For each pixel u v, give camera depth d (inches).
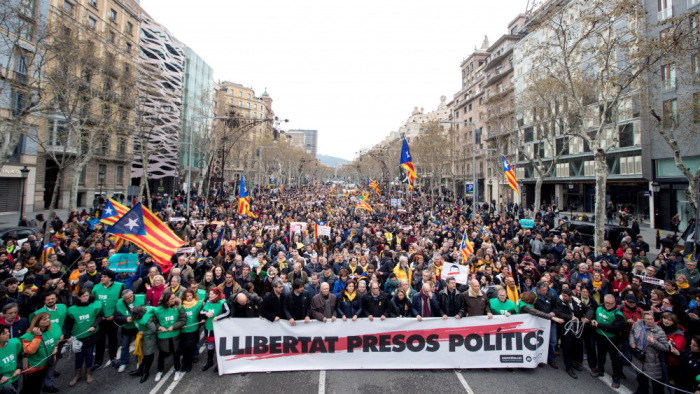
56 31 601.9
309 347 265.9
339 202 1676.9
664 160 987.3
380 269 402.3
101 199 1006.4
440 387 242.2
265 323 266.2
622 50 579.5
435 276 336.5
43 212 1141.1
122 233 338.0
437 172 1964.8
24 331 236.1
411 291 326.3
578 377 259.4
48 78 613.9
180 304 257.6
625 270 367.6
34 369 217.0
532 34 1486.2
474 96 2263.8
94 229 560.4
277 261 382.9
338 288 317.4
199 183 2201.0
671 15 880.9
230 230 593.6
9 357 205.9
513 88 1678.2
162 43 1768.0
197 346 282.7
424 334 267.3
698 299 259.1
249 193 1723.7
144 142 909.8
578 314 264.1
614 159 1168.2
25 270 329.1
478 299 277.0
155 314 251.8
